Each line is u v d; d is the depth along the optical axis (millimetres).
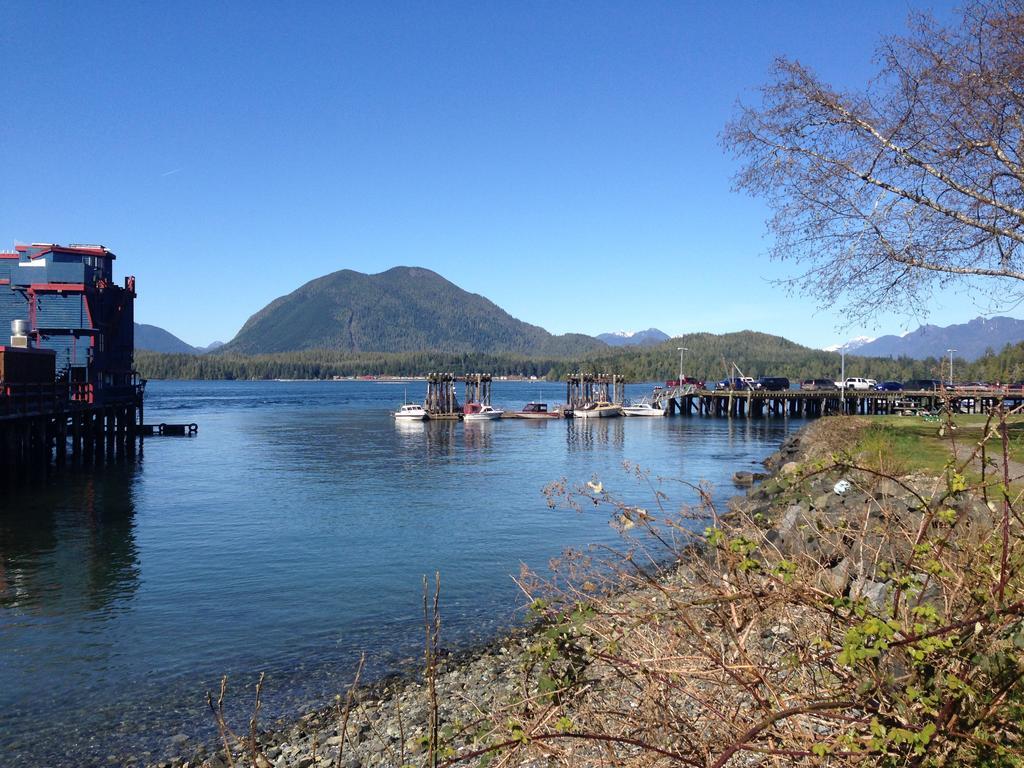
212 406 116625
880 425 30703
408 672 11023
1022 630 2791
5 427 30844
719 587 3465
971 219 13945
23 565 17672
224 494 28750
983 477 3281
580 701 3449
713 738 3291
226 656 11867
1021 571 3121
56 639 12633
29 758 8711
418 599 14781
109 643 12438
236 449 48375
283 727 9312
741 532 3521
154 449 48312
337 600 14789
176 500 27328
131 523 22859
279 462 40594
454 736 3441
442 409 84188
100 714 9805
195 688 10625
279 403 129500
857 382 99438
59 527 22266
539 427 71375
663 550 15227
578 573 4516
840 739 2754
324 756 8406
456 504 26031
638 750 3371
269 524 22547
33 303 41125
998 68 13766
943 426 3592
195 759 8609
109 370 45438
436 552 18719
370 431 65375
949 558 3342
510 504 25891
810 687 3291
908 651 2795
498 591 15234
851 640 2717
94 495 28438
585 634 3506
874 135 14414
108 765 8531
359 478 33656
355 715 9539
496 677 10398
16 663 11586
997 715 2832
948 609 3117
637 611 3498
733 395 85375
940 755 2738
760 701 3096
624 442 54750
